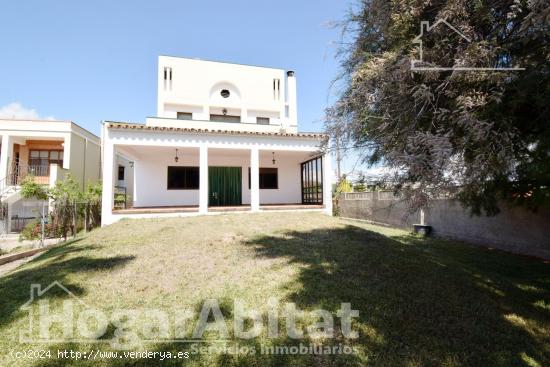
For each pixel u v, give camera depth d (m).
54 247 8.11
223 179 15.66
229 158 15.82
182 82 16.44
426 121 3.76
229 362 2.49
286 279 4.39
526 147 3.72
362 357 2.57
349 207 16.23
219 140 12.13
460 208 9.16
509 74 3.02
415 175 3.21
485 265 6.22
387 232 11.08
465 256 7.11
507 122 3.29
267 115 18.12
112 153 10.93
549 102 3.26
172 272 4.71
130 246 6.43
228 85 17.48
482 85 3.20
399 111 3.96
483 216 8.43
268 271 4.76
